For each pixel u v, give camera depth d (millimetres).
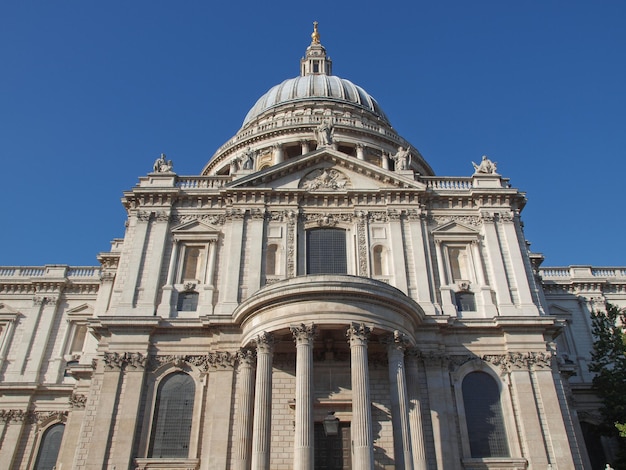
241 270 36344
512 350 33875
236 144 60250
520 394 32594
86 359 47875
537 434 31344
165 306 35188
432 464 30094
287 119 60656
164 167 41844
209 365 33000
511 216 39406
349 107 64875
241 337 32844
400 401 28547
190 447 30938
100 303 47406
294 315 29797
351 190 39438
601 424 42469
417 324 33312
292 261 36906
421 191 39375
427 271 36656
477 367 33688
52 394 46375
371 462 26047
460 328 34562
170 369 33250
